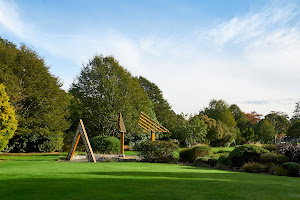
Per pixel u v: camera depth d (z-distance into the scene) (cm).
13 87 1992
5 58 2064
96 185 589
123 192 507
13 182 625
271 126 4641
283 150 1244
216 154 1573
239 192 536
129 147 2873
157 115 4303
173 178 743
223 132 3781
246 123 6038
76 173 831
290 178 862
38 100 2175
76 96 2942
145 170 970
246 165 1121
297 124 4031
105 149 2073
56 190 521
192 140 2848
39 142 2369
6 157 1688
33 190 519
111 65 2884
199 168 1175
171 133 3262
